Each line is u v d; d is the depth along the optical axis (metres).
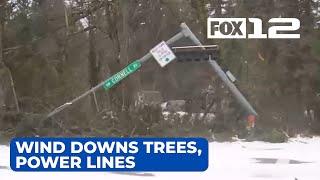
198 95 30.31
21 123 25.58
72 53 32.69
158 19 31.58
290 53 33.75
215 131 28.27
